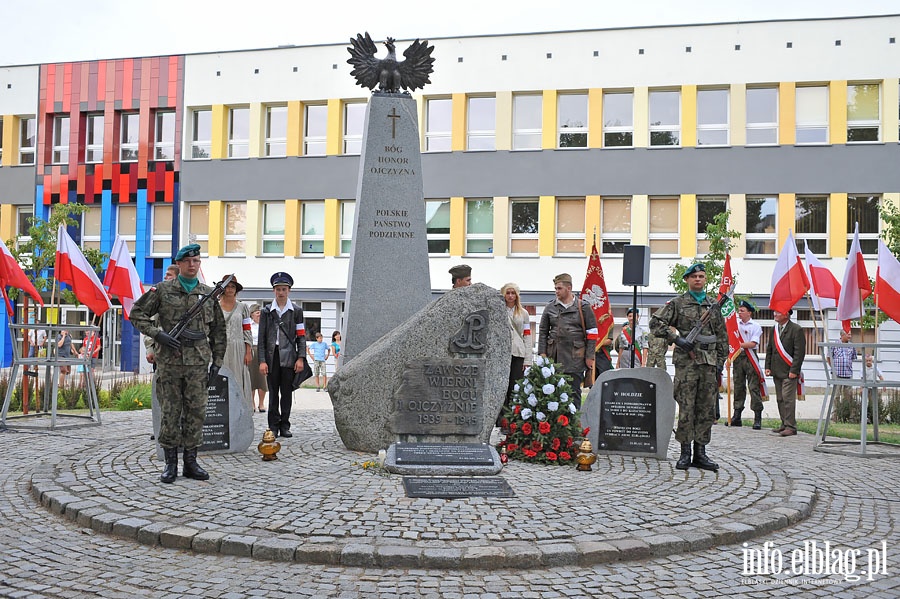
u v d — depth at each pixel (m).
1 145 33.69
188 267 7.68
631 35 27.77
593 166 27.97
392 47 10.30
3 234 33.50
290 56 30.47
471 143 29.14
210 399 8.92
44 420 13.09
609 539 5.86
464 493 6.99
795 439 12.62
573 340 11.38
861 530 6.67
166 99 31.58
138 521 6.12
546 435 8.78
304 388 24.53
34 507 6.96
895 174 26.30
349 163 30.03
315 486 7.21
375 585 5.07
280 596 4.88
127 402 15.92
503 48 28.58
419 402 8.69
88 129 33.03
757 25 27.00
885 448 11.32
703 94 27.69
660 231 27.83
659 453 9.30
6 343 31.86
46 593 4.92
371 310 9.77
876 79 26.38
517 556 5.46
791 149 26.81
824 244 26.89
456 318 8.81
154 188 31.66
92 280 13.22
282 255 30.52
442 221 29.12
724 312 14.77
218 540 5.70
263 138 30.94
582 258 28.06
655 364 11.61
